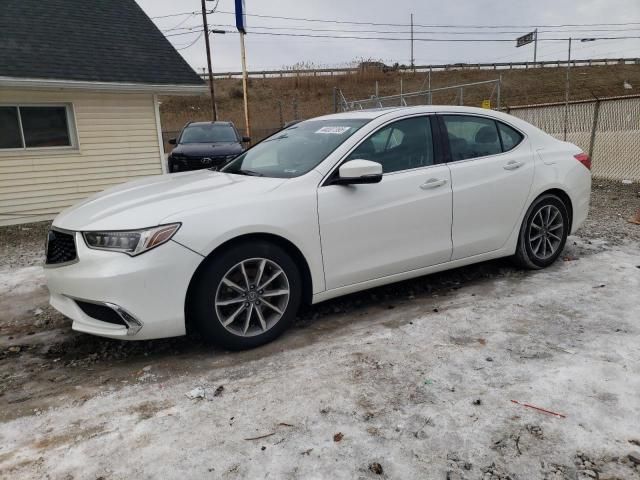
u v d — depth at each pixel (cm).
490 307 385
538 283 435
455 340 331
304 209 335
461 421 243
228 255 312
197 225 302
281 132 456
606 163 1123
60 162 983
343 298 423
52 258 331
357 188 356
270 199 328
